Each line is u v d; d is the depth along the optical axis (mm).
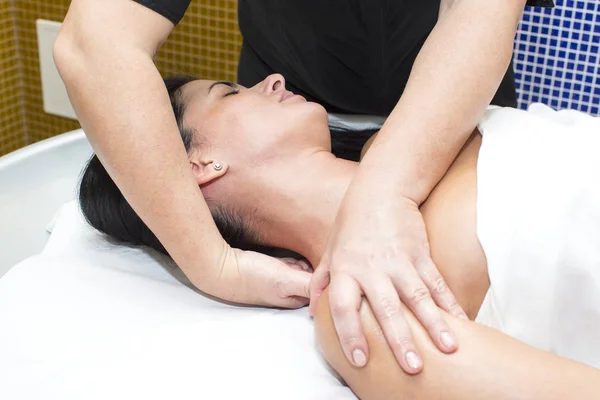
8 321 1086
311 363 1013
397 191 969
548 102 1938
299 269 1182
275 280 1099
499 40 1001
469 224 983
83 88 994
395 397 912
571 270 936
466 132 1015
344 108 1548
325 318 979
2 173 1457
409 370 889
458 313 937
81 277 1182
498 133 1061
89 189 1284
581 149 1008
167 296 1162
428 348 899
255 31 1520
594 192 949
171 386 956
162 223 1056
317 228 1151
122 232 1293
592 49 1822
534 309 951
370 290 921
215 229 1098
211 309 1130
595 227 937
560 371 863
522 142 1035
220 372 977
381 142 1004
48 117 2484
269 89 1254
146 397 944
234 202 1195
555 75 1897
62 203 1499
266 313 1111
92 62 984
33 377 990
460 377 876
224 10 2057
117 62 983
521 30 1890
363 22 1359
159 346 1026
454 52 998
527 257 946
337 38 1399
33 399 960
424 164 989
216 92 1217
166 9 1013
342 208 986
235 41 2084
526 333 960
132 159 1005
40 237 1431
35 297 1128
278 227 1188
